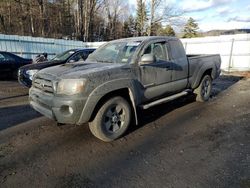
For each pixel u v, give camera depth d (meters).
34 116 5.68
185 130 4.71
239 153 3.69
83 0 33.84
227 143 4.07
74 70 4.16
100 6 37.44
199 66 6.29
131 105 4.55
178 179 3.05
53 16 35.69
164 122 5.18
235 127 4.79
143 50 4.78
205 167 3.32
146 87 4.73
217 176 3.09
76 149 3.97
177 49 5.64
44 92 4.18
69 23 37.62
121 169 3.34
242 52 15.30
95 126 4.06
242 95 7.73
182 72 5.64
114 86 4.10
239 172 3.16
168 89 5.31
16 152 3.88
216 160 3.50
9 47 15.26
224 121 5.17
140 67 4.60
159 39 5.23
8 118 5.56
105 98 4.14
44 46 17.33
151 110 6.04
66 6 36.66
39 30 34.50
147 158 3.63
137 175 3.17
